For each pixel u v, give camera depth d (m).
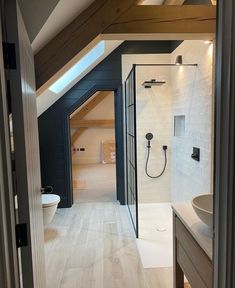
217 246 0.98
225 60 0.90
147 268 2.58
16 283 1.06
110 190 5.39
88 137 8.23
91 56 3.75
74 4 1.93
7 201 0.98
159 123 4.30
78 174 6.84
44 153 4.34
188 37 2.42
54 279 2.43
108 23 2.27
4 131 0.97
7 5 1.09
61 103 4.29
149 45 4.23
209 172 2.82
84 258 2.79
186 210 1.87
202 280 1.42
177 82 3.91
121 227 3.57
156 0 3.37
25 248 1.18
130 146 3.99
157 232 3.39
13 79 1.12
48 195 3.47
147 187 4.41
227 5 0.88
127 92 4.12
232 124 0.89
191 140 3.37
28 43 1.56
